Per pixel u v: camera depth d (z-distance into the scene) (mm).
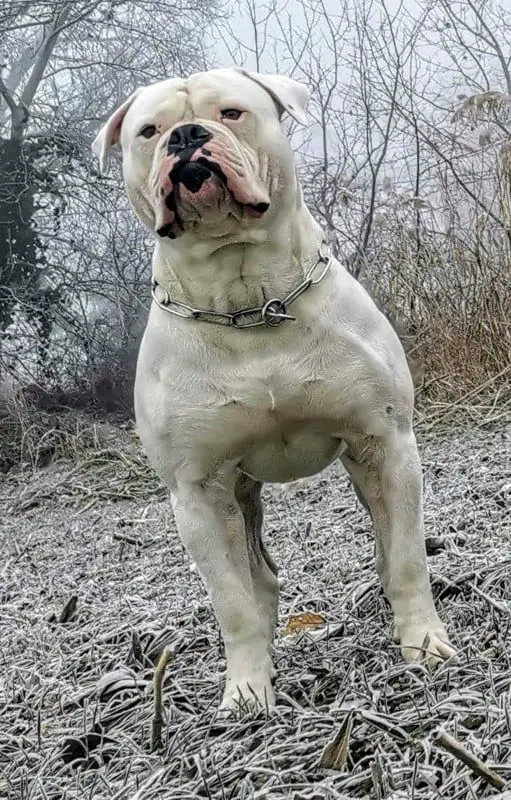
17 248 5164
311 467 1630
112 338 4938
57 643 2066
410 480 1532
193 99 1443
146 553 2713
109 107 5664
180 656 1797
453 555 1984
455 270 3729
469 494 2434
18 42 5637
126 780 1328
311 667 1590
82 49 5629
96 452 3988
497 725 1188
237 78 1477
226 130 1418
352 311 1510
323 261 1506
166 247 1477
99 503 3500
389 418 1523
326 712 1396
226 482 1549
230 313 1468
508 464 2678
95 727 1562
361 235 4285
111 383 4789
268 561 1787
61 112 5516
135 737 1476
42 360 4871
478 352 3570
